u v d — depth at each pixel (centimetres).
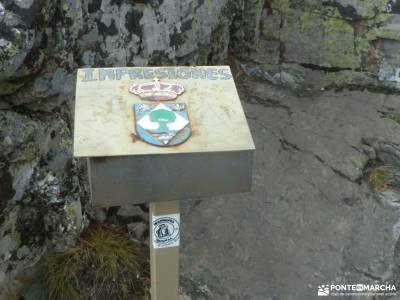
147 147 99
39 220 148
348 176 197
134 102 107
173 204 109
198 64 210
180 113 106
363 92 234
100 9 150
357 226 182
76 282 151
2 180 134
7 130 134
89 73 111
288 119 218
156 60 178
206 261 167
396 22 222
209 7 200
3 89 130
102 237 160
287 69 239
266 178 194
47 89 140
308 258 171
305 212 184
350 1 222
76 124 101
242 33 239
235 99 111
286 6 230
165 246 115
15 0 120
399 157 205
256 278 164
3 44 119
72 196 154
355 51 231
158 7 170
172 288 122
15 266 145
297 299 160
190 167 101
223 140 102
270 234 177
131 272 156
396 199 192
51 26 133
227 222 179
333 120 219
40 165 145
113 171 98
